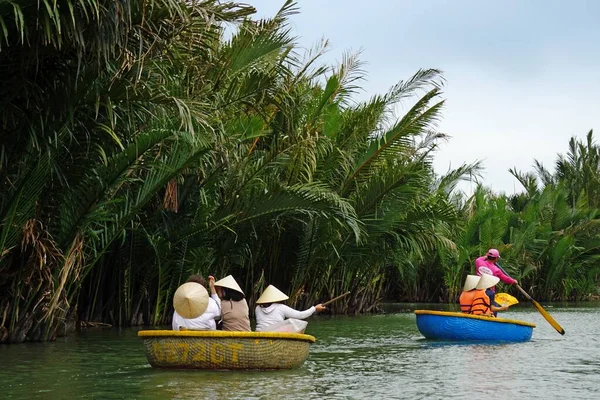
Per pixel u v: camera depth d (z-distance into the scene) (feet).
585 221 118.01
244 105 49.90
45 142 34.24
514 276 100.94
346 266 68.64
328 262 63.98
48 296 38.63
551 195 119.03
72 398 23.77
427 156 64.90
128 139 38.32
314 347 40.34
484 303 46.55
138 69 33.96
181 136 39.17
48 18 28.63
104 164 37.91
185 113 36.35
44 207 37.93
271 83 46.32
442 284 102.73
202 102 39.32
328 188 53.83
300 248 59.77
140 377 27.94
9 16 30.25
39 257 36.83
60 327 43.45
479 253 95.81
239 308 31.68
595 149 148.46
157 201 48.62
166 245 48.57
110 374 28.76
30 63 33.35
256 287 59.21
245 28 45.03
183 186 48.80
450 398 24.72
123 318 50.78
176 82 40.40
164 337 29.19
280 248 60.85
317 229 58.75
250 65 48.29
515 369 31.83
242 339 29.07
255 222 52.95
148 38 35.35
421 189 62.95
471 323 43.55
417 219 64.80
